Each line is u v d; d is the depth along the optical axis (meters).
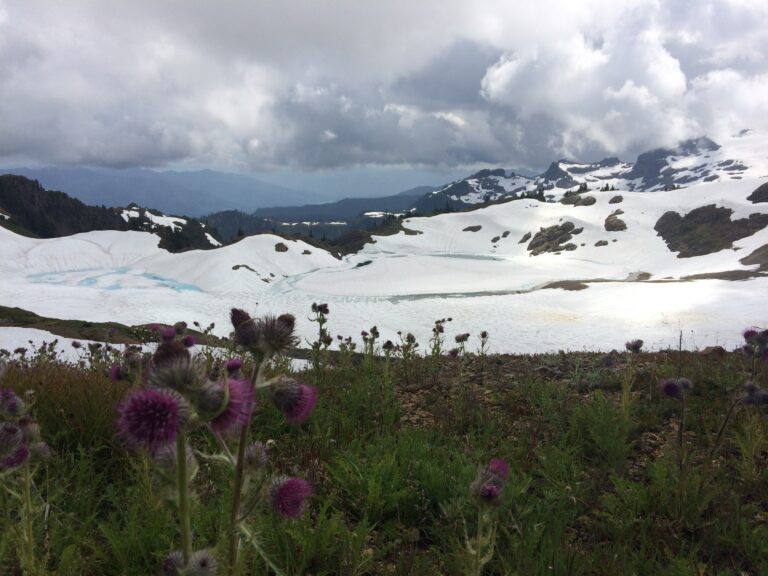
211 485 3.74
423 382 8.49
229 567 1.62
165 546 2.87
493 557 3.26
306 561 2.97
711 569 3.25
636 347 6.43
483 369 9.66
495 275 129.88
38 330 19.78
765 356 5.79
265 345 1.75
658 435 5.70
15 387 5.07
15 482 2.37
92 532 3.20
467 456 4.85
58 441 4.45
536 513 3.73
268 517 2.98
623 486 4.00
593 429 5.10
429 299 89.00
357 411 6.33
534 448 5.04
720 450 5.15
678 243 147.62
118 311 63.94
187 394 1.40
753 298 60.34
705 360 9.41
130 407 1.27
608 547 3.43
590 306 66.31
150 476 3.20
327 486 4.21
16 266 148.38
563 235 176.75
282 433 5.45
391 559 3.37
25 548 2.27
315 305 7.24
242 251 137.88
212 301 80.56
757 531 3.45
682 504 3.82
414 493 3.94
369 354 8.73
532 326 54.50
